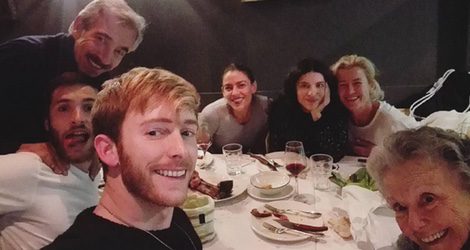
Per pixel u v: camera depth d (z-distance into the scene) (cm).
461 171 83
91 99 137
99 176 143
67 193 126
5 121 131
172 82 76
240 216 147
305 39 316
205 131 200
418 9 293
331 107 202
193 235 100
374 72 200
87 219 77
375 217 125
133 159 72
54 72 139
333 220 135
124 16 157
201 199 136
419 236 89
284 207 146
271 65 326
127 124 73
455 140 86
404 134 91
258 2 314
